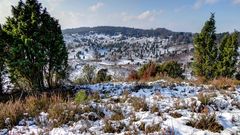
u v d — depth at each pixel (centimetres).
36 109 823
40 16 1911
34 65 1797
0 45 1823
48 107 848
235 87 1305
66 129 678
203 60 3061
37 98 982
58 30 1977
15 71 1836
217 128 693
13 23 1908
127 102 955
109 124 684
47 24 1923
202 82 1591
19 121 743
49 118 748
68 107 807
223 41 3097
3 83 1888
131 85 1516
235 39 3017
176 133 657
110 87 1494
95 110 809
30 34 1862
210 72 3017
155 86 1427
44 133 650
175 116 775
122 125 693
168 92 1202
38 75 1844
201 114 769
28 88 1878
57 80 1994
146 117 755
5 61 1831
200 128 707
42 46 1856
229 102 944
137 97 995
